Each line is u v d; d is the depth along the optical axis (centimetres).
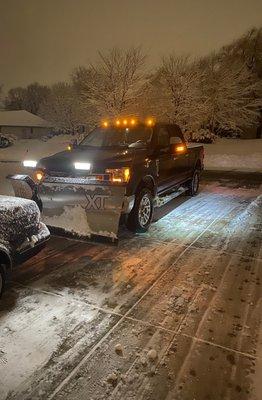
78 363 238
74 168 452
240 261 423
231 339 266
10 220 324
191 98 2356
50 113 3756
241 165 1689
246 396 211
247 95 2672
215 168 1593
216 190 958
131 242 489
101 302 320
